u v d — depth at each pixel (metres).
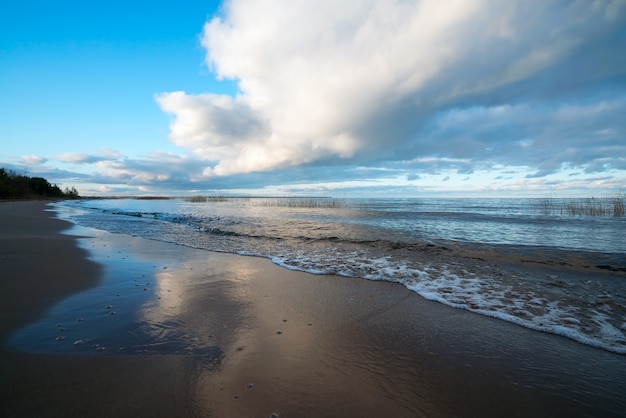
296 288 6.01
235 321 4.30
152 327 3.93
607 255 9.01
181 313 4.50
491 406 2.58
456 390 2.80
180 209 40.06
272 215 27.88
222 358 3.24
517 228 16.00
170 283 6.09
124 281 6.02
